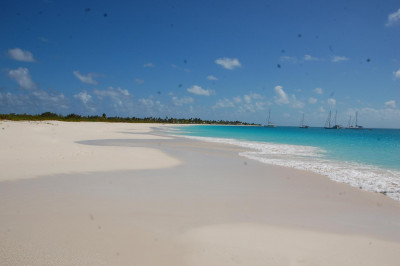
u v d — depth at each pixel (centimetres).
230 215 654
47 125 4697
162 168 1211
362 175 1159
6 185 838
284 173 1179
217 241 508
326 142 3334
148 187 880
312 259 454
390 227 609
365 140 3962
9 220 567
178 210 674
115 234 519
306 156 1808
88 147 1780
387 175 1163
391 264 447
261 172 1190
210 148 2189
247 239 522
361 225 618
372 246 511
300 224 612
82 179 950
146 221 593
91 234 513
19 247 451
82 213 624
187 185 923
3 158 1237
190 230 554
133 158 1427
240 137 4131
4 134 2191
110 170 1117
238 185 947
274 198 806
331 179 1077
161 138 3198
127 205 695
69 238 492
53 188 821
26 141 1848
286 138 4144
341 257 465
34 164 1145
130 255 440
